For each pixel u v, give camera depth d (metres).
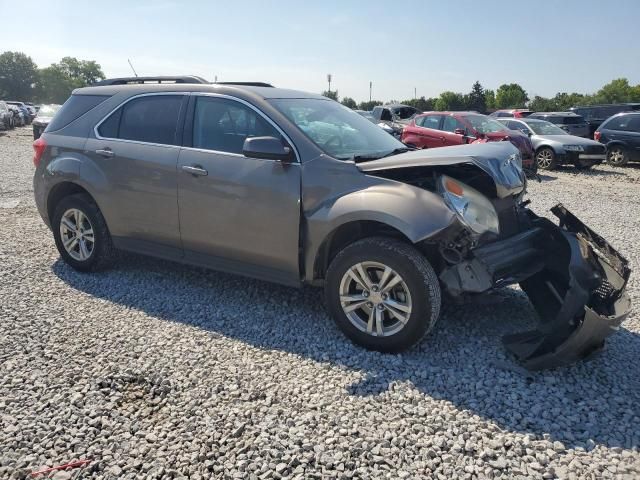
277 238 4.16
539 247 4.18
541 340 3.44
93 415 3.05
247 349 3.86
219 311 4.52
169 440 2.85
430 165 3.73
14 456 2.71
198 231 4.57
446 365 3.63
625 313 3.37
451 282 3.65
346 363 3.66
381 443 2.81
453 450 2.76
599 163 15.93
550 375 3.51
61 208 5.40
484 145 4.18
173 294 4.89
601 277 3.67
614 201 10.59
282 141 4.18
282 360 3.70
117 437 2.87
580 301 3.30
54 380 3.41
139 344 3.92
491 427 2.94
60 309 4.54
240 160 4.32
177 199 4.62
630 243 7.09
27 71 122.06
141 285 5.11
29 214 8.11
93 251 5.28
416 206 3.60
